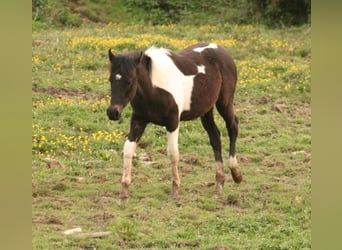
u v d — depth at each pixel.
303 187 12.88
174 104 11.61
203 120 12.74
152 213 10.99
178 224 10.67
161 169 13.73
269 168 14.22
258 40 26.27
